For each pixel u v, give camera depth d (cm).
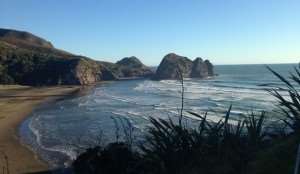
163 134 470
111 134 2391
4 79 9319
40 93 6925
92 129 2684
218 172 414
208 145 458
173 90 6781
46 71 10306
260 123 467
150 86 8325
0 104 4938
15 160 1842
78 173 674
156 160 459
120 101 5012
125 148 642
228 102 4359
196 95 5475
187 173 437
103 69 12569
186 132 471
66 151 1939
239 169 405
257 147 431
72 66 10406
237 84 7694
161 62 12138
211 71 12019
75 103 4944
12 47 11594
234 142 441
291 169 345
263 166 380
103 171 618
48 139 2367
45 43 18300
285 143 404
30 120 3359
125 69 15000
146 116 3319
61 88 8488
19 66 10200
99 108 4222
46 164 1719
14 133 2681
